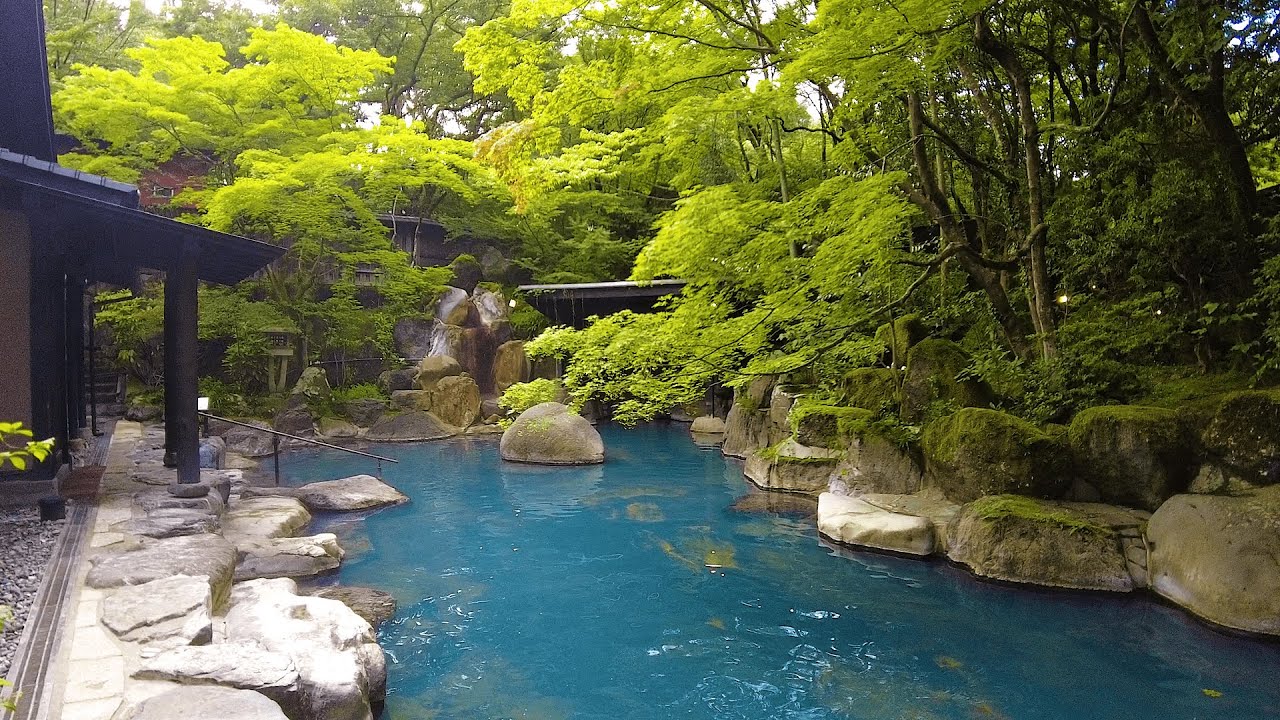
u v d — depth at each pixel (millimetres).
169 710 3379
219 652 4141
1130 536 6910
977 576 7293
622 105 9039
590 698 5102
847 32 6176
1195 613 6094
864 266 8844
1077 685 5074
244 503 9422
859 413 10461
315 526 9766
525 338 22000
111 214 7539
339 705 4047
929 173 9133
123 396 18125
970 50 9359
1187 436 6941
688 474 13445
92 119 16672
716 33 8938
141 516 7332
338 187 18000
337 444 17188
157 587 5051
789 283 7965
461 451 16328
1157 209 7684
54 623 4551
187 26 24781
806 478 11492
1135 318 8594
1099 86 9984
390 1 23188
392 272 19953
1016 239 10008
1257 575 5793
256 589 5957
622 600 7043
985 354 9195
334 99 18344
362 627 5227
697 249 7590
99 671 3912
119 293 17844
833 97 9773
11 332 7703
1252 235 7680
